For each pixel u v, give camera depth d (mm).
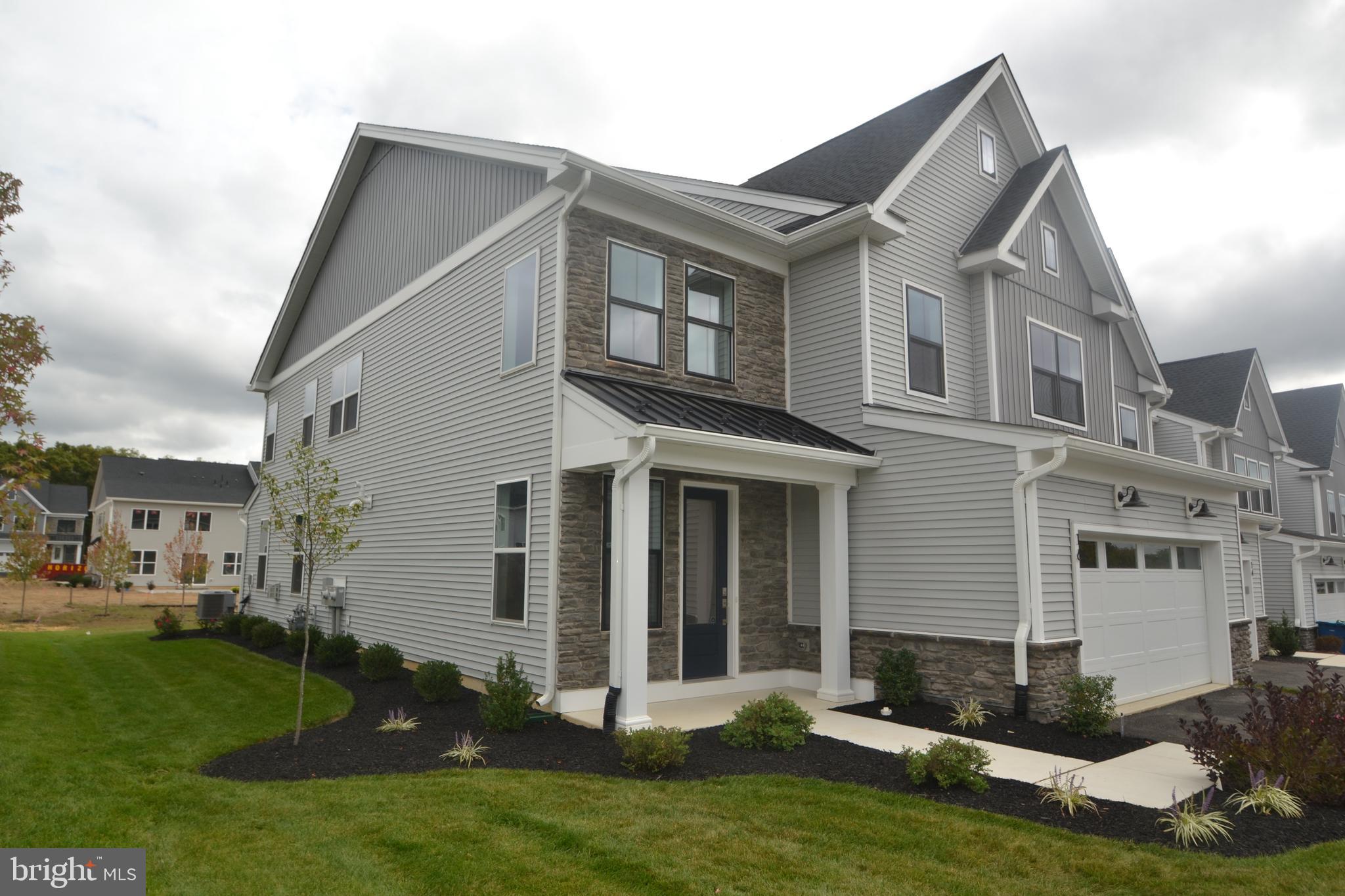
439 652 11016
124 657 13336
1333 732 5723
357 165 14844
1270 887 4191
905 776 6270
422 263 12656
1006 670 8484
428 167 12773
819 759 6809
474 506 10516
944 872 4395
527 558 9188
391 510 12812
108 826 4848
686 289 10406
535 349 9523
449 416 11414
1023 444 8516
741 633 10273
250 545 19688
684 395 9938
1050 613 8523
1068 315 14000
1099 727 7707
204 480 43438
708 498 10266
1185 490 11445
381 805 5402
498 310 10453
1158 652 10719
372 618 13055
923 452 9547
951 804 5586
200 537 34938
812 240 10922
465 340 11188
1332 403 31141
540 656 8750
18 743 6879
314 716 8539
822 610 9797
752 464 8891
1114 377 15000
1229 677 11859
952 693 8914
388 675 10781
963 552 9000
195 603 31594
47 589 36625
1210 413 24109
